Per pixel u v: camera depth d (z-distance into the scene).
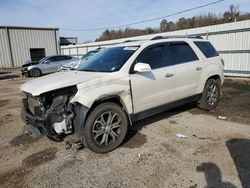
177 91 4.72
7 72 22.39
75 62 12.81
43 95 3.46
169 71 4.49
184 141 3.99
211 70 5.43
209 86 5.54
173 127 4.68
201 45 5.50
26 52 29.95
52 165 3.42
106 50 4.84
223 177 2.92
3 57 28.27
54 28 31.67
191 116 5.33
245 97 7.11
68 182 2.98
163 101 4.49
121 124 3.84
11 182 3.05
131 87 3.93
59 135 3.56
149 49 4.33
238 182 2.80
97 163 3.41
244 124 4.71
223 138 4.06
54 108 3.45
